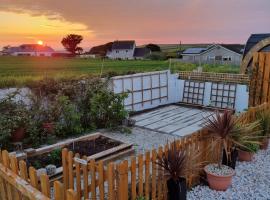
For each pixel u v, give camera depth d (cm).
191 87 1344
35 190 240
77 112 846
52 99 816
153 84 1243
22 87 770
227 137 439
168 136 810
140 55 5103
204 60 3612
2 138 639
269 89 915
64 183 387
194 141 424
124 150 623
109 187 332
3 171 288
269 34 1364
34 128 705
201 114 1125
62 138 770
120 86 1061
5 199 307
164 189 388
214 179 421
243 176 475
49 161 531
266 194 413
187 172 373
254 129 560
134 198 354
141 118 1054
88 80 909
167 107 1285
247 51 1361
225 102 1238
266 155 575
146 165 362
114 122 882
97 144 640
